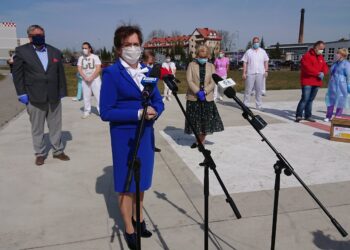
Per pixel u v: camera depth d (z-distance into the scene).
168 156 5.02
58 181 4.11
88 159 4.91
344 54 7.17
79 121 7.54
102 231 3.01
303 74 7.22
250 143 5.70
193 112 4.77
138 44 2.43
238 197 3.66
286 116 8.15
